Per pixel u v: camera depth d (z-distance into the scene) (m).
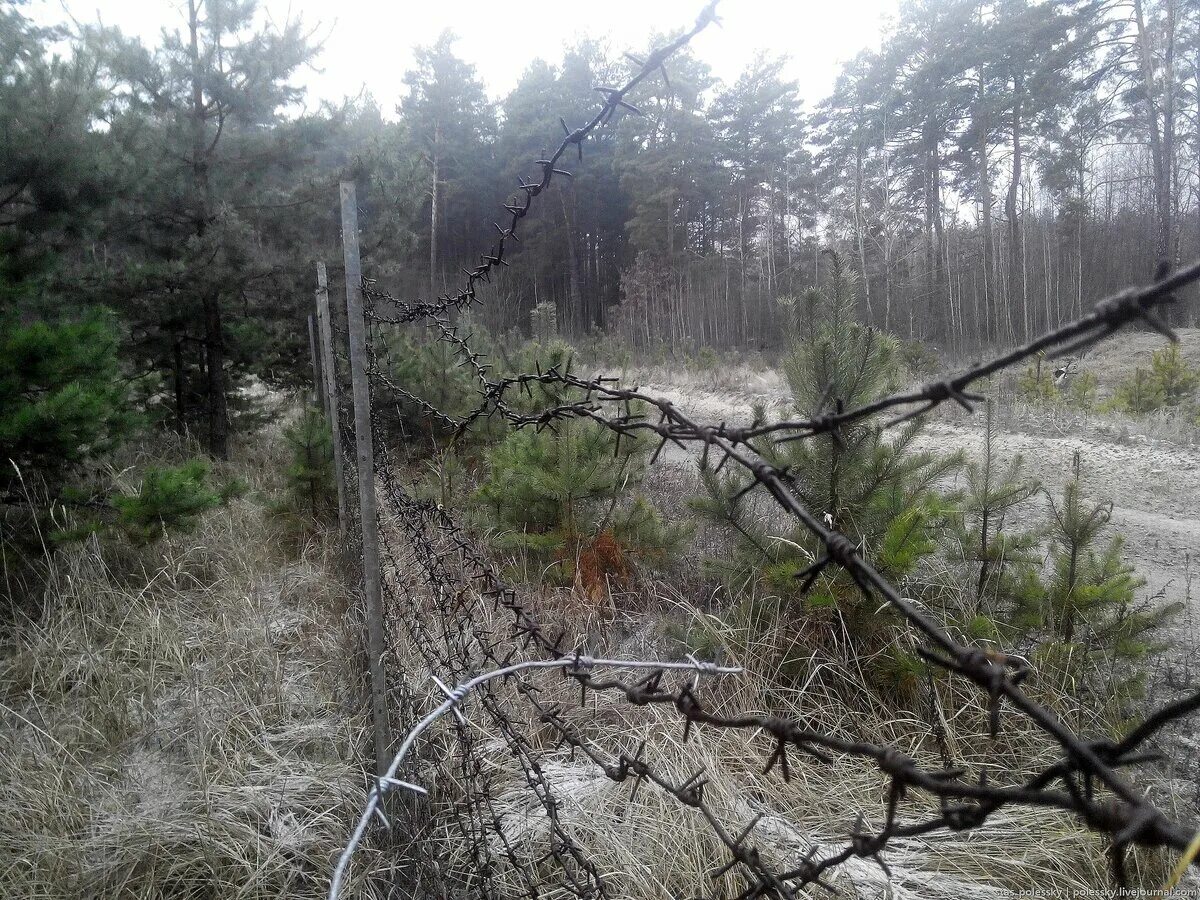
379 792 1.10
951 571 3.36
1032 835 2.22
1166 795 2.35
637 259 32.06
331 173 8.29
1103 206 18.41
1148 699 2.96
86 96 4.65
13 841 2.37
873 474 2.97
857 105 27.23
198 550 4.77
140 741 2.93
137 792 2.64
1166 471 7.15
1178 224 14.86
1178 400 10.14
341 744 2.85
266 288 8.33
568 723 2.80
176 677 3.38
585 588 3.84
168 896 2.24
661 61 1.43
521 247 32.50
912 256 23.89
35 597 3.92
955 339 20.70
